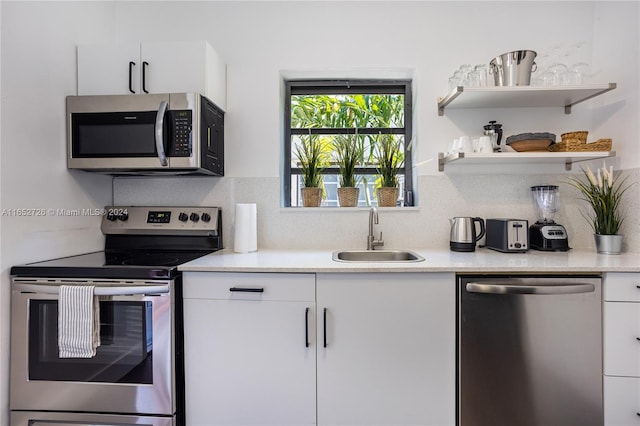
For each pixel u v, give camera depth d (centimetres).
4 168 146
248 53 216
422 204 214
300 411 154
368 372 153
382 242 206
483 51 212
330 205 237
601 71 202
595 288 149
